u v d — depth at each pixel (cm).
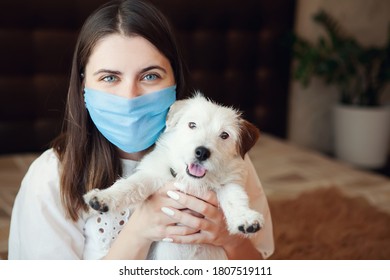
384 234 248
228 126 149
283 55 456
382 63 449
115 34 136
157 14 145
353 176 330
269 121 468
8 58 352
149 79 141
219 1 415
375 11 487
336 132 473
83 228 148
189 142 141
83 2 363
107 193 128
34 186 143
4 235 216
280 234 245
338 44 449
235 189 140
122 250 137
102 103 139
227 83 442
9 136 368
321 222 262
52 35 361
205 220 136
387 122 450
